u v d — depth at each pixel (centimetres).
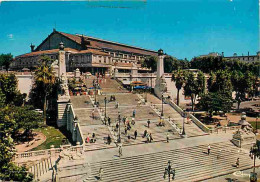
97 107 4719
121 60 11169
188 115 4638
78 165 2525
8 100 4541
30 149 3231
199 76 5969
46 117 4919
